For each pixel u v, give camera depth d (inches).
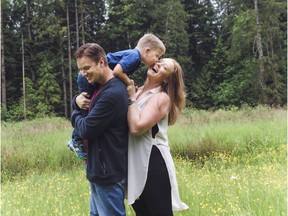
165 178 121.0
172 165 124.0
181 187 209.8
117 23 1440.7
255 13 1161.4
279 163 285.6
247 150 370.3
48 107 1194.6
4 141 444.1
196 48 1567.4
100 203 118.2
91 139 115.1
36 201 212.4
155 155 121.0
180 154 373.1
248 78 1222.9
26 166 363.9
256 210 157.8
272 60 1151.6
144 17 1371.8
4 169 351.6
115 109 113.6
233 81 1279.5
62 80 1334.9
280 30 1261.1
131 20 1352.1
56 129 560.1
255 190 189.2
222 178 244.1
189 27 1592.0
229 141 388.2
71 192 228.8
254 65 1149.1
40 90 1221.1
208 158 350.9
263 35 1176.2
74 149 126.3
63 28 1321.4
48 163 365.1
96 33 1438.2
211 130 443.8
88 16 1473.9
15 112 1139.9
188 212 169.5
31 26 1401.3
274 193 176.6
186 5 1592.0
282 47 1267.2
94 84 121.5
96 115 112.6
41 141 439.8
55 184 272.8
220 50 1373.0
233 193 191.8
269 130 426.0
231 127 461.4
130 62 118.9
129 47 1365.7
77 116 120.5
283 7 1157.7
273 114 614.9
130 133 119.6
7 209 193.0
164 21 1370.6
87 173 119.7
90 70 114.0
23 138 468.8
